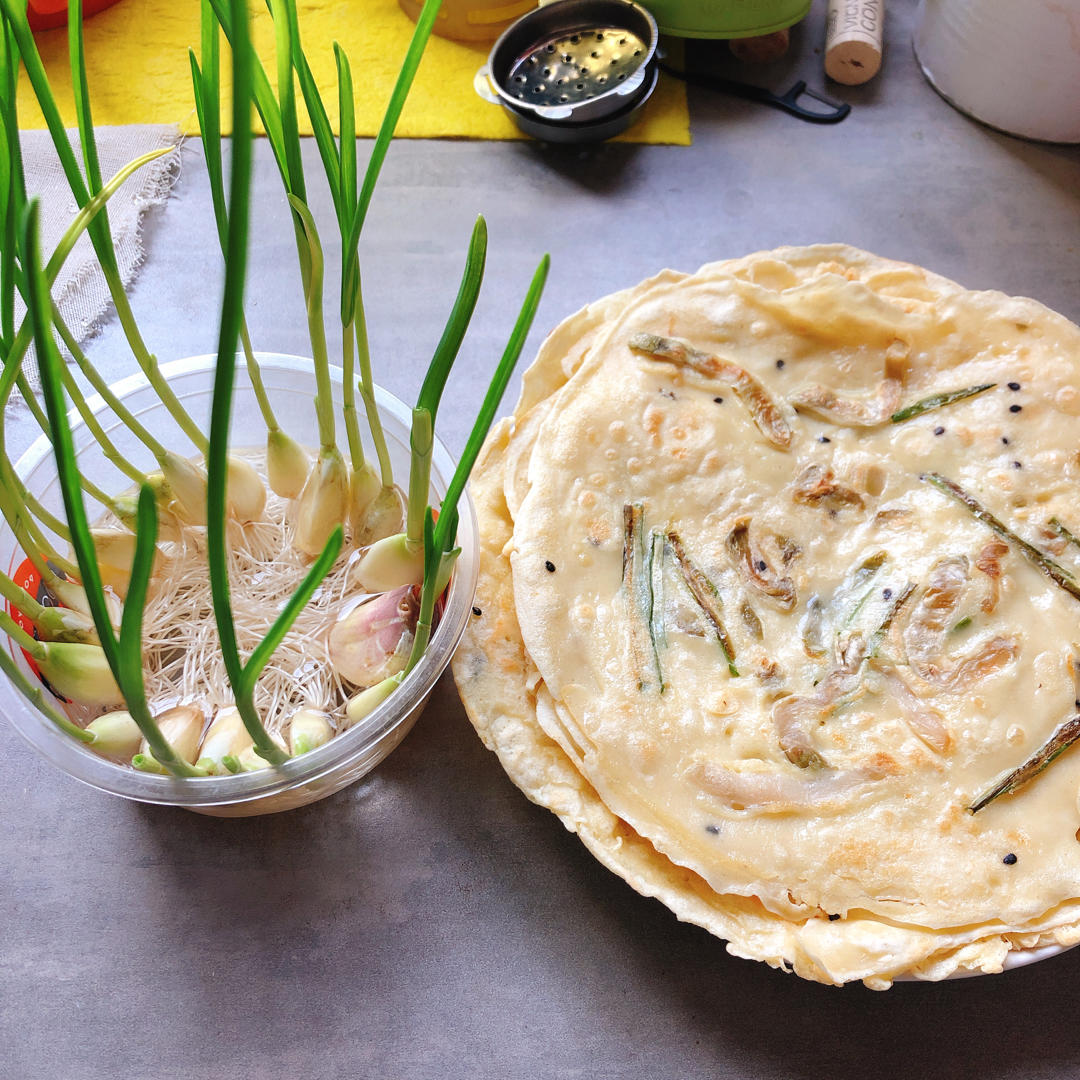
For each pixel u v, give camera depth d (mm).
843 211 482
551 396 378
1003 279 464
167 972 350
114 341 452
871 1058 338
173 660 356
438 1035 342
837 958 310
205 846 364
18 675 312
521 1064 339
